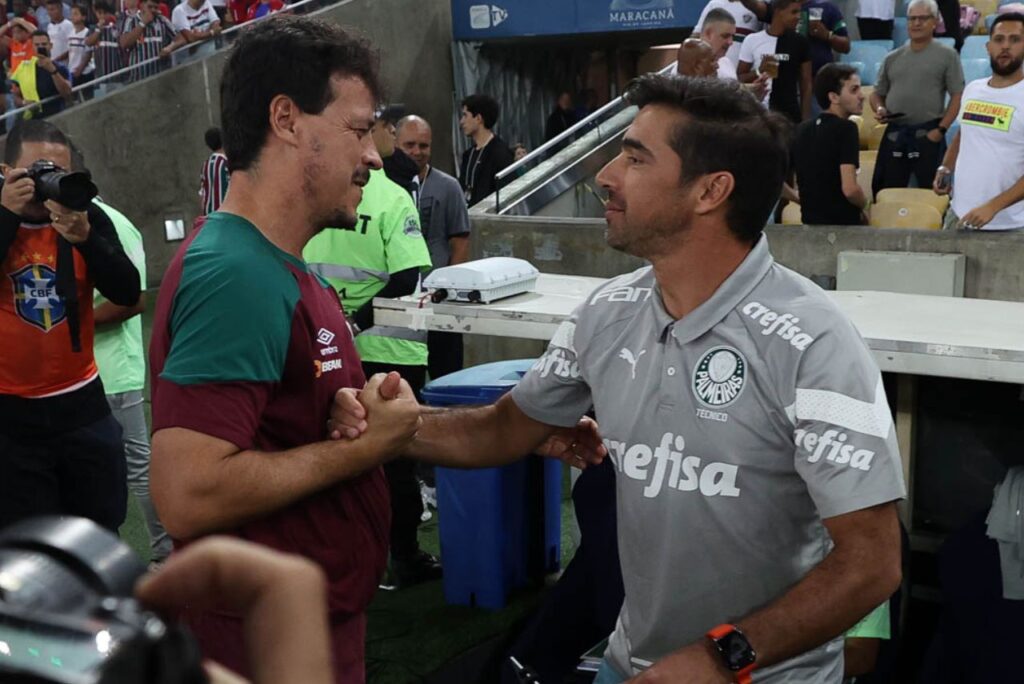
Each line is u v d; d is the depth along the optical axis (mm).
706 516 1532
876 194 7254
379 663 3486
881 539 1418
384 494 1773
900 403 2916
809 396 1451
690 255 1560
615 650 1771
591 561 2938
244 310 1491
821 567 1422
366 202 3943
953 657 2615
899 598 2512
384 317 3504
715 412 1520
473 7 12297
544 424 1866
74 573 362
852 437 1423
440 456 1881
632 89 1629
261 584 434
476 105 7516
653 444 1581
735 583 1548
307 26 1566
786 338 1482
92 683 300
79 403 3078
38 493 3055
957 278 5469
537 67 13383
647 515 1591
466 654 3242
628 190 1563
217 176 6535
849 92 5930
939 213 6504
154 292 10625
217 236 1540
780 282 1559
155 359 1570
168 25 11297
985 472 2957
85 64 11500
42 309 2969
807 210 6148
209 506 1471
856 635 2215
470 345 6219
